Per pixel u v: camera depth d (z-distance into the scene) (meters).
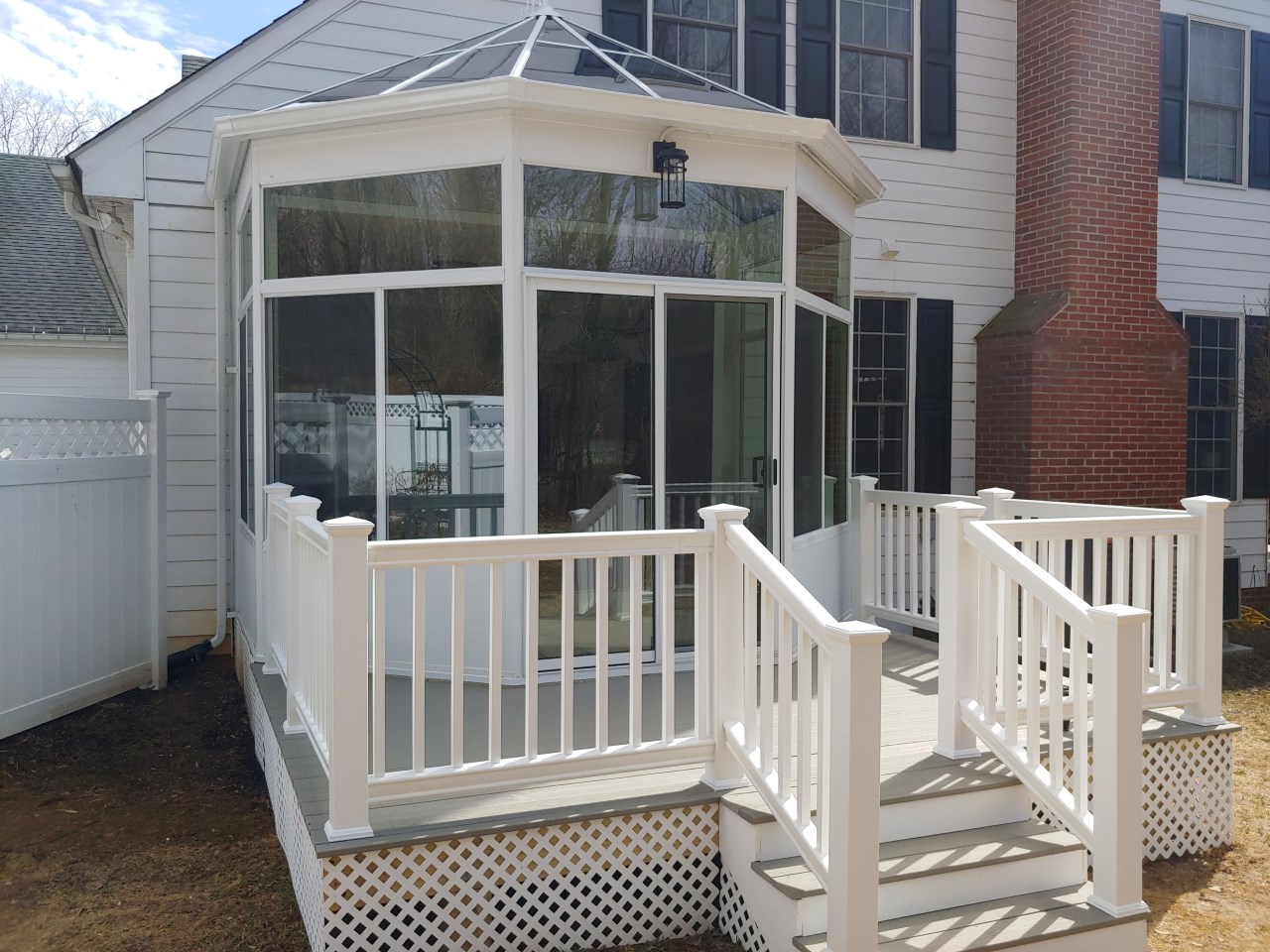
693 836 3.71
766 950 3.42
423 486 5.27
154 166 7.25
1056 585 3.78
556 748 4.19
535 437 5.11
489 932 3.42
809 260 6.06
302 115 5.16
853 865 2.92
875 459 9.01
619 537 3.65
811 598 3.21
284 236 5.52
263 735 5.21
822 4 8.67
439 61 5.99
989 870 3.58
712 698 3.81
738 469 5.61
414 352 5.25
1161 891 4.35
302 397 5.54
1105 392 8.96
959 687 4.21
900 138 9.08
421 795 3.40
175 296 7.32
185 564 7.43
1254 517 11.05
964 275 9.27
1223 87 10.74
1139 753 3.49
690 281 5.41
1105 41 8.90
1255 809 5.28
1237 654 9.03
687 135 5.36
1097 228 8.91
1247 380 10.91
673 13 8.16
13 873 4.30
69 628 6.08
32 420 5.74
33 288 15.56
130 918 3.91
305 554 4.11
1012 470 8.88
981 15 9.27
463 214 5.11
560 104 4.87
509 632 5.15
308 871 3.50
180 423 7.36
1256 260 10.91
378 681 3.35
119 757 5.62
